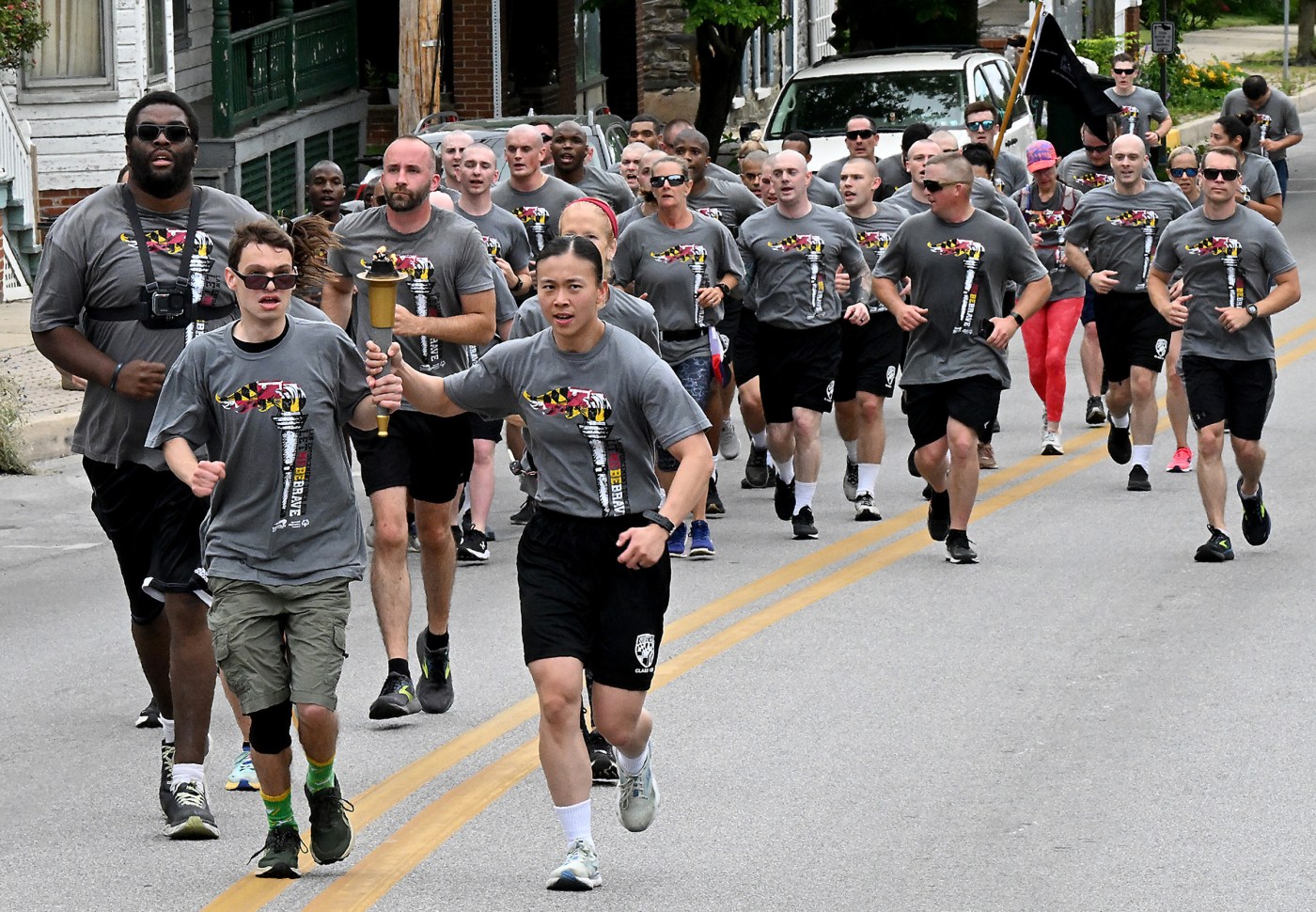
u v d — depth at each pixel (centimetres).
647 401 857
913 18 3934
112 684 1242
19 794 1012
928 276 1502
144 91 3259
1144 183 1833
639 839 925
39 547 1675
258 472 860
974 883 859
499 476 1997
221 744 1098
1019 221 1878
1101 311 1850
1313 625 1315
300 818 965
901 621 1352
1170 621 1334
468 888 862
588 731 1034
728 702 1158
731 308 1811
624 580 865
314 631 856
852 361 1734
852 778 1011
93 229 978
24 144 3038
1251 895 838
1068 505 1767
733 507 1817
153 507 967
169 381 866
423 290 1216
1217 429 1509
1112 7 6750
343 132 4009
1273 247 1485
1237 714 1114
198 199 999
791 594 1442
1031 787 992
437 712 1152
